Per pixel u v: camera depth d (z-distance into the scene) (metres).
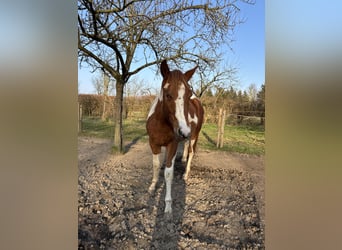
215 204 2.70
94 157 4.40
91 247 1.94
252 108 5.97
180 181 3.38
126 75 4.44
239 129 6.11
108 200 2.74
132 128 6.81
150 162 4.26
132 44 4.30
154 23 3.91
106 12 3.40
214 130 6.24
